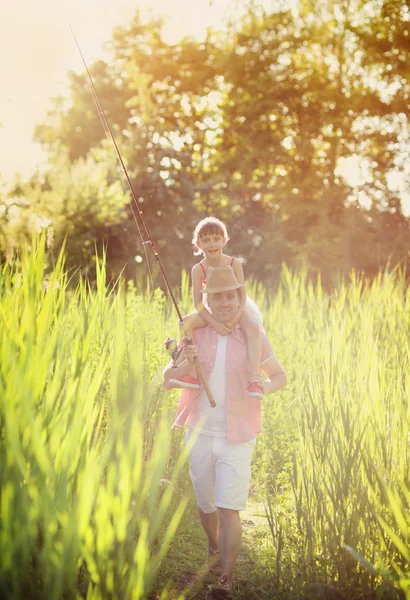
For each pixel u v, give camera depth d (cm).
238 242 2556
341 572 372
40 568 266
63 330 389
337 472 415
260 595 403
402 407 448
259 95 2922
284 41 2891
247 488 436
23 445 279
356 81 2833
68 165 1917
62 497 276
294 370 763
